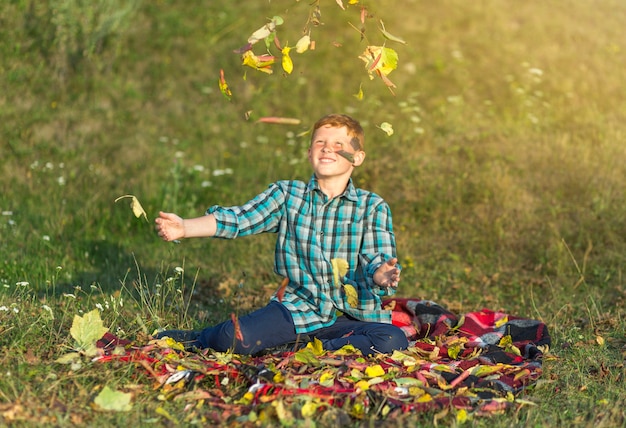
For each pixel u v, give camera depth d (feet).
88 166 26.37
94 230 21.81
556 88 34.06
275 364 10.82
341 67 36.01
